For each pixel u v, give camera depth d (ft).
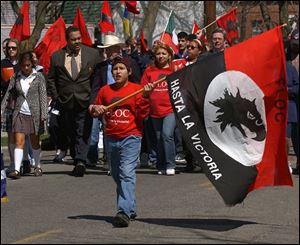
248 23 207.21
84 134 70.13
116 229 48.06
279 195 59.72
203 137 46.03
